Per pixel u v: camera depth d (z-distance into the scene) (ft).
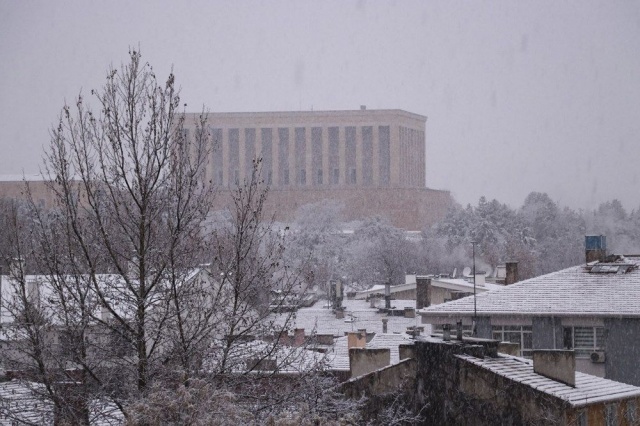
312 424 85.81
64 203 94.73
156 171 96.37
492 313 209.15
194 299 95.09
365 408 114.73
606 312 202.18
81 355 91.86
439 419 112.78
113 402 93.25
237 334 96.12
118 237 96.27
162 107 97.50
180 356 92.38
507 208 648.79
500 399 109.40
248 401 94.27
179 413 80.94
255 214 98.63
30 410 90.17
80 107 95.91
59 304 92.58
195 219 97.76
